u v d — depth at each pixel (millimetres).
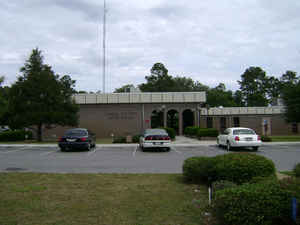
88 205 5379
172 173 9109
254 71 78500
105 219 4602
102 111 32156
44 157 14336
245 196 3879
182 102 32344
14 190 6535
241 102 78688
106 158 13828
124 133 31891
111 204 5453
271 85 77250
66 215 4789
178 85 71875
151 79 67750
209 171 7105
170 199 5816
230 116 37844
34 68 25875
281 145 21016
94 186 7008
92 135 20062
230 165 6133
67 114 25656
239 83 81125
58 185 7117
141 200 5742
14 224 4355
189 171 7402
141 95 32156
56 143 24188
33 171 9789
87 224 4375
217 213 4254
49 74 25906
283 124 37312
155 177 8258
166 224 4402
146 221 4527
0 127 38562
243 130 17375
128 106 32219
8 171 9781
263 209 3791
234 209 3873
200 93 32281
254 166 5988
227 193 4066
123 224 4383
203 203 5504
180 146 20719
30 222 4445
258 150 17422
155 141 16984
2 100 21609
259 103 73375
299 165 6840
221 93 71938
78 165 11344
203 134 25828
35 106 24594
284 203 3838
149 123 32031
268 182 4316
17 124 25016
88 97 31812
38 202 5562
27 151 17766
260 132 37312
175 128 39094
